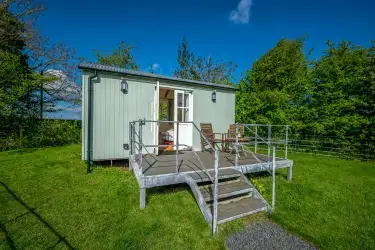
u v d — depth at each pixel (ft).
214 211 8.99
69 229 8.81
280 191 14.24
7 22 32.32
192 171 12.10
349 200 13.19
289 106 34.88
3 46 32.27
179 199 11.88
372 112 26.37
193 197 12.17
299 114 32.86
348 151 27.43
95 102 16.84
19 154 23.48
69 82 41.75
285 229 9.73
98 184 13.69
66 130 33.47
